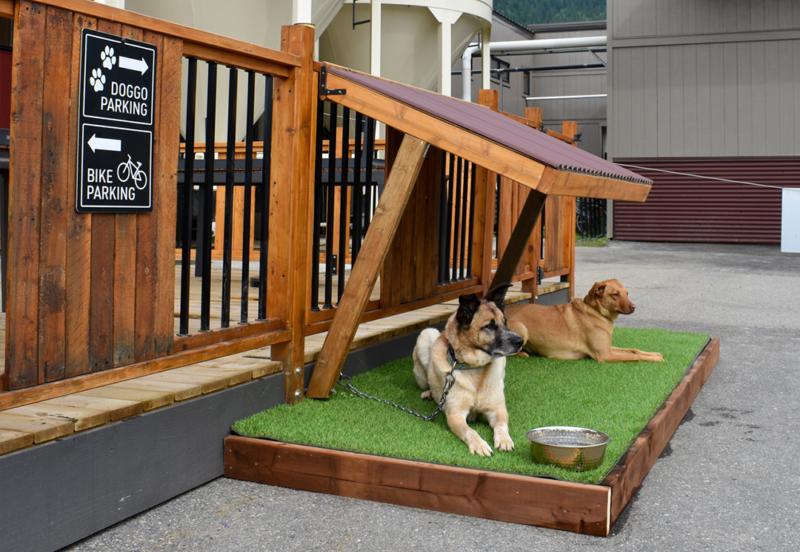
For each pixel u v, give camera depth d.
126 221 2.72
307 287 3.74
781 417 4.20
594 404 3.78
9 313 2.31
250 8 11.16
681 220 18.17
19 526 2.36
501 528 2.70
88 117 2.52
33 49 2.33
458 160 5.39
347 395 3.88
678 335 6.01
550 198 7.21
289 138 3.54
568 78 28.53
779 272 11.98
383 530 2.69
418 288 4.87
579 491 2.63
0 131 4.70
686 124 17.86
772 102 17.22
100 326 2.63
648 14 17.92
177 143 2.92
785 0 16.89
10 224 2.30
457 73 25.47
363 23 14.15
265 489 3.11
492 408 3.37
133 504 2.80
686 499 2.98
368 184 4.38
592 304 5.00
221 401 3.25
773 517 2.80
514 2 78.19
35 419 2.55
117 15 2.59
